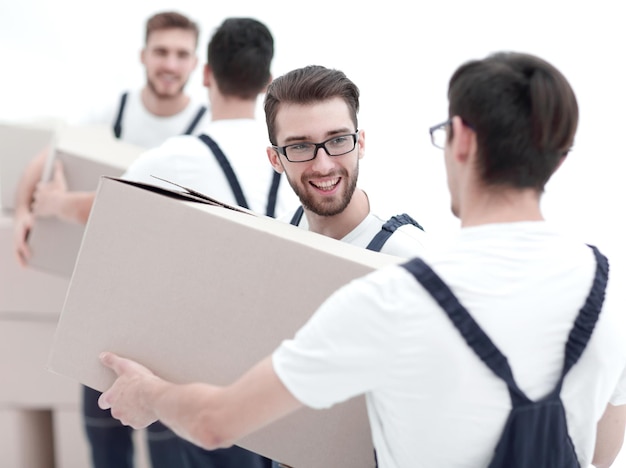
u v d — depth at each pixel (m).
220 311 1.37
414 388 1.12
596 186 4.38
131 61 5.93
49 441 2.99
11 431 2.83
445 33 6.02
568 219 4.07
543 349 1.15
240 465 2.46
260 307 1.36
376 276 1.12
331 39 6.00
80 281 1.38
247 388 1.13
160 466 2.49
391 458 1.24
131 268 1.37
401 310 1.09
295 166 1.58
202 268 1.36
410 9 6.17
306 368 1.10
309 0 6.31
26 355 2.79
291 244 1.34
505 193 1.14
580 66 5.43
